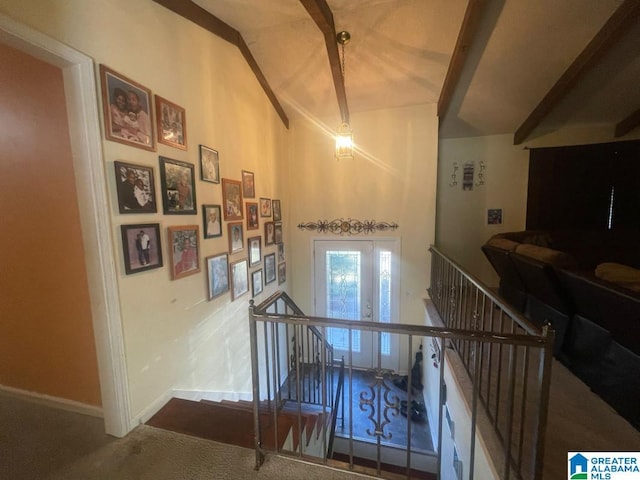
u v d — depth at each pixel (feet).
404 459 10.69
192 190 7.59
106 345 5.45
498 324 10.08
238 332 9.86
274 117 12.68
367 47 9.85
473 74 10.59
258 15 8.63
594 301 6.00
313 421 7.38
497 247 10.41
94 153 5.11
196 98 7.78
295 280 15.25
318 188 14.51
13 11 4.02
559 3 7.82
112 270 5.40
